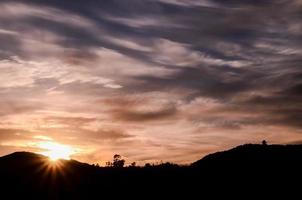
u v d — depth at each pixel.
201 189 68.69
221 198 63.19
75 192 70.12
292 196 62.41
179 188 70.06
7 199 66.56
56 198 67.00
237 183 70.69
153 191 68.62
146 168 85.06
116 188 71.50
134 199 64.56
